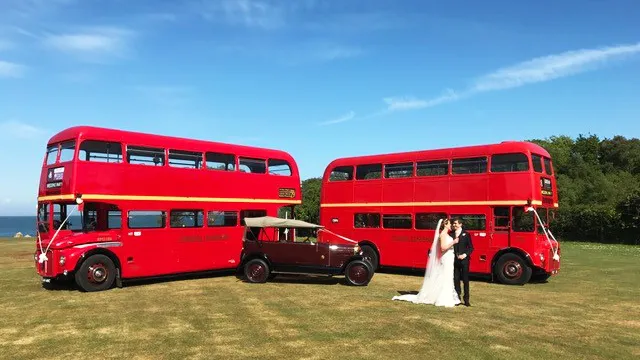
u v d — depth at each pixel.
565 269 19.67
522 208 16.12
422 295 12.48
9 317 10.69
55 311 11.33
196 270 17.03
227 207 18.05
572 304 12.22
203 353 7.89
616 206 37.56
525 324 9.94
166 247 16.27
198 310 11.42
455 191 17.59
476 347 8.21
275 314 10.95
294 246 15.88
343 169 20.88
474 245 16.84
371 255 19.55
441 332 9.25
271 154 19.75
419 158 18.67
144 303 12.35
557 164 54.28
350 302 12.48
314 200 44.56
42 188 15.40
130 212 15.48
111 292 14.19
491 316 10.72
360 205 20.06
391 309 11.52
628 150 56.75
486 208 16.77
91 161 14.67
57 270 13.96
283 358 7.62
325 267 15.61
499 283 16.33
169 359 7.60
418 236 18.39
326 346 8.29
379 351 7.99
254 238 16.88
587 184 47.09
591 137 61.69
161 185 16.28
